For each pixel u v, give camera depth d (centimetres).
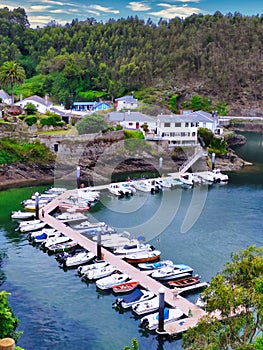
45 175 9894
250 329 3088
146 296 4778
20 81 12538
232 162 11838
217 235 6756
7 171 9581
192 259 5897
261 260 3128
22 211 7594
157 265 5553
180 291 4969
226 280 3247
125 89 18612
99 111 10256
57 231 6612
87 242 6250
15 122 10656
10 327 2812
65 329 4319
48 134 10275
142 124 10069
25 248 6131
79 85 17738
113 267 5450
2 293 2878
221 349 2938
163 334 4216
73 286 5128
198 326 3111
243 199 8750
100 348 4059
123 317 4541
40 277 5306
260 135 18225
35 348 4025
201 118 13262
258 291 2939
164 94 19025
